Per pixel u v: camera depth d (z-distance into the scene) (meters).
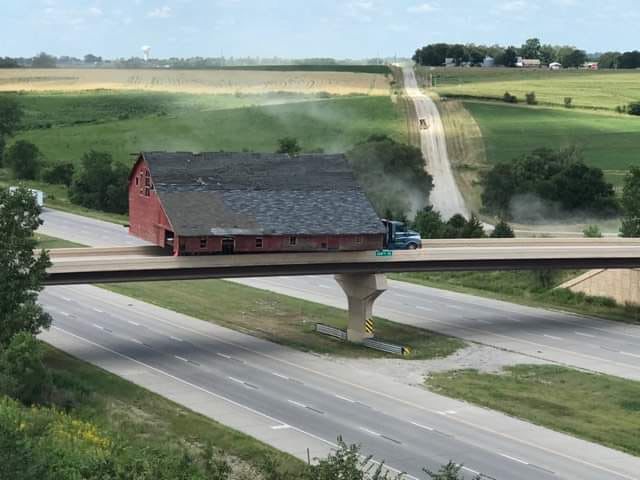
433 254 85.19
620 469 56.72
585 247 92.25
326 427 63.03
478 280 117.12
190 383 72.50
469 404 69.00
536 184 173.62
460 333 91.38
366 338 86.06
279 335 88.50
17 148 192.62
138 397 68.12
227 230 77.31
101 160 171.38
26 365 63.69
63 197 175.50
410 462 56.97
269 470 48.22
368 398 69.75
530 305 105.44
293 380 73.94
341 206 83.06
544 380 75.94
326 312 98.00
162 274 77.31
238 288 109.38
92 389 69.19
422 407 67.88
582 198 171.75
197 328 90.50
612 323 97.69
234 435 60.09
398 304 104.00
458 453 58.72
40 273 69.88
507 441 61.12
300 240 79.75
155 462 48.69
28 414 57.62
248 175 83.62
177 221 76.94
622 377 77.44
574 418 66.31
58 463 48.47
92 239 132.88
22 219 69.50
